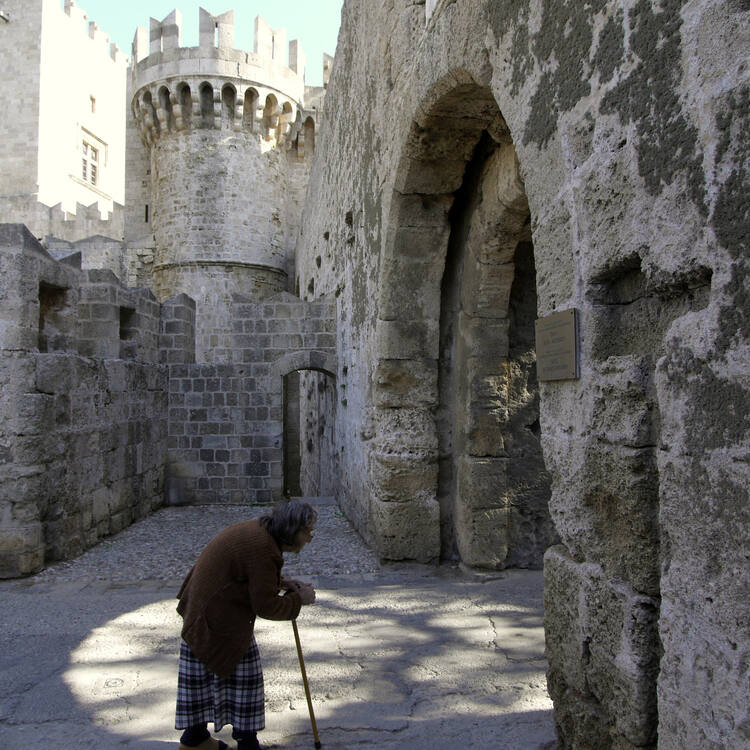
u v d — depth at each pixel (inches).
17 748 127.1
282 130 833.5
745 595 68.6
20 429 251.9
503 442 245.4
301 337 430.6
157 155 818.2
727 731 70.5
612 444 97.6
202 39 770.2
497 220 215.8
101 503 315.6
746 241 69.2
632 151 88.7
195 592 111.3
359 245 322.3
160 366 409.1
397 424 256.8
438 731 131.6
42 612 208.7
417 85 191.3
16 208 920.9
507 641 178.2
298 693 148.5
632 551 94.0
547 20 111.9
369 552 280.4
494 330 242.2
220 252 784.9
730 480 71.1
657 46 83.0
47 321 291.3
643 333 96.5
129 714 140.2
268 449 425.7
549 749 123.8
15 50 1035.3
